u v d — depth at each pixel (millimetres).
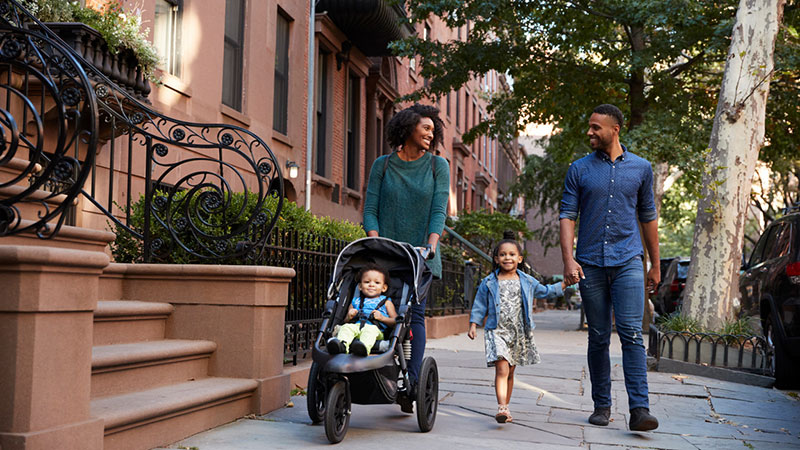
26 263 3154
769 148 19797
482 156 39469
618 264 5223
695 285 10555
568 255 5336
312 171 15648
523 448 4438
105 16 7297
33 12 6605
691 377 8289
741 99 10688
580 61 18906
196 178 10188
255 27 12266
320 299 7203
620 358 9867
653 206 5406
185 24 10023
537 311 35250
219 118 10953
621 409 6051
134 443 3938
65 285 3334
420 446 4387
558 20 17500
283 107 14078
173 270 5289
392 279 4898
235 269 5191
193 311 5312
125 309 4793
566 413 5828
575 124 20188
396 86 21672
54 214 3605
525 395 6621
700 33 15852
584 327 17641
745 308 10016
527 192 27203
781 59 15242
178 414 4309
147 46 7668
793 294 7828
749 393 7316
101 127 7434
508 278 5297
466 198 34188
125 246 6395
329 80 16734
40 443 3148
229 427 4758
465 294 17062
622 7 15641
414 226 5172
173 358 4758
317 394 4898
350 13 15859
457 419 5402
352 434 4691
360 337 4480
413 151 5266
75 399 3426
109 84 5926
